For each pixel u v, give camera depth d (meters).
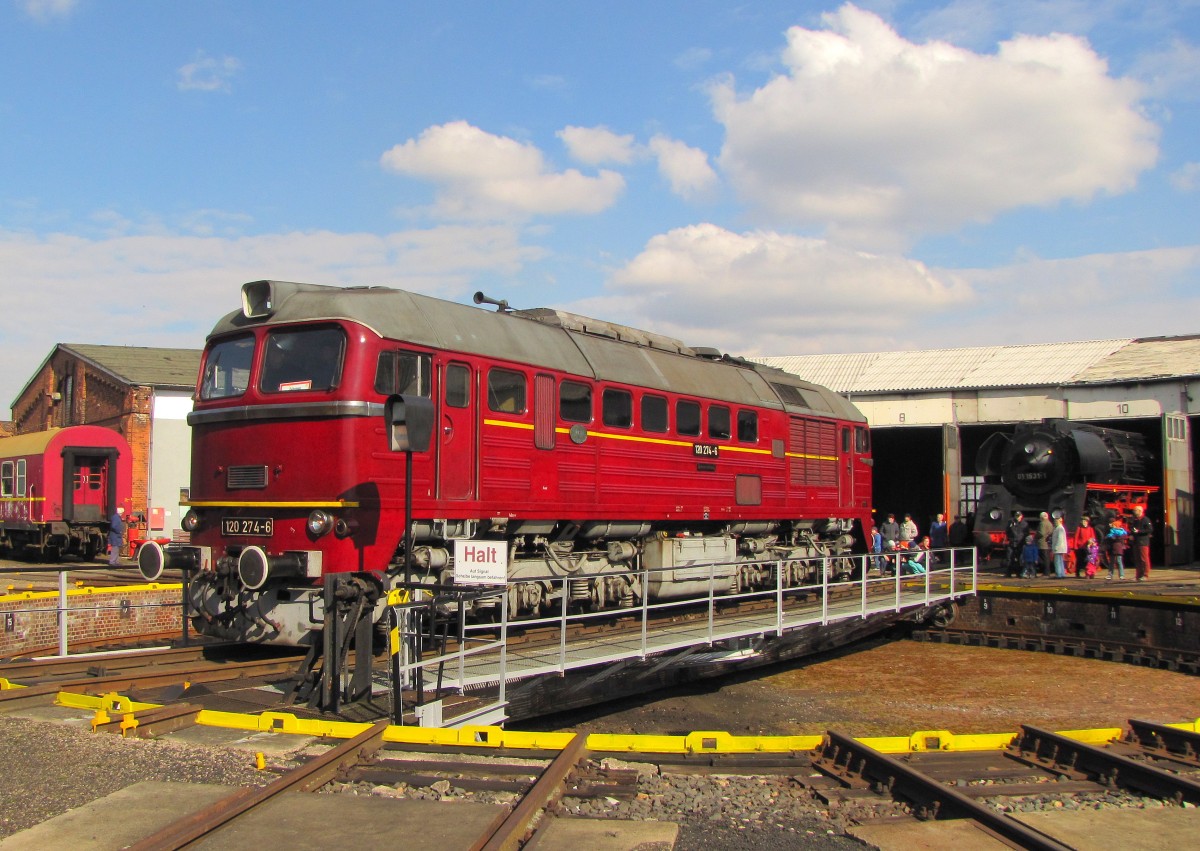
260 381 12.01
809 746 8.76
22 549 33.12
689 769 8.11
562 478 14.41
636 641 13.55
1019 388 33.88
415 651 10.22
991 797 7.58
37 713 9.32
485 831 6.21
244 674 11.62
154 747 8.16
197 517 12.46
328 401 11.36
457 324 13.04
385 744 8.36
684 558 17.36
